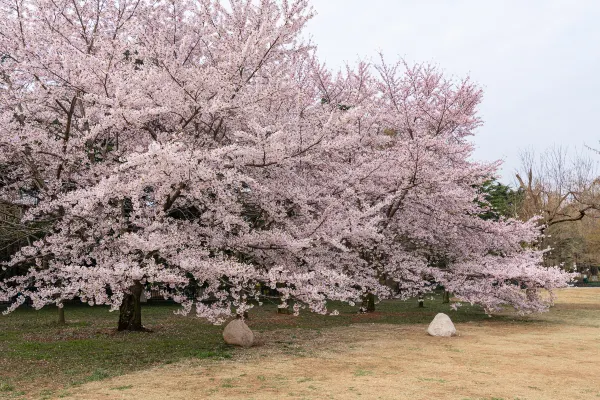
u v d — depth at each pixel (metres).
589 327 14.09
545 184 28.48
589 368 8.15
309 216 10.69
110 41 8.88
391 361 8.60
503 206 30.19
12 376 7.09
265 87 9.87
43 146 9.70
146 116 9.43
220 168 9.02
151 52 9.33
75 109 11.82
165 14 11.36
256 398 6.00
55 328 12.27
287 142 9.98
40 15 9.54
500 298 15.00
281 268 8.64
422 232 15.05
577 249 37.03
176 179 8.07
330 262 11.74
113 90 9.36
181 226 10.08
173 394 6.18
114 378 7.07
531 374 7.64
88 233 9.51
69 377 7.09
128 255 8.75
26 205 10.59
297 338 11.30
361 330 12.84
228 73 8.93
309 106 13.22
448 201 14.23
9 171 11.25
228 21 10.10
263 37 8.86
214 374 7.36
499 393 6.41
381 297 14.04
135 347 9.49
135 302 11.69
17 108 9.87
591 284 41.88
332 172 12.48
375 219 11.11
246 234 9.51
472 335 12.20
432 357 9.04
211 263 8.59
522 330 13.34
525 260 15.59
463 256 16.03
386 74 16.80
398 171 13.17
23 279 9.48
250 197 10.75
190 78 8.96
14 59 9.68
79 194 7.92
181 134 9.27
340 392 6.34
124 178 9.09
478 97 15.55
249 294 10.37
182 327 12.63
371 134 15.17
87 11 10.43
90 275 7.66
